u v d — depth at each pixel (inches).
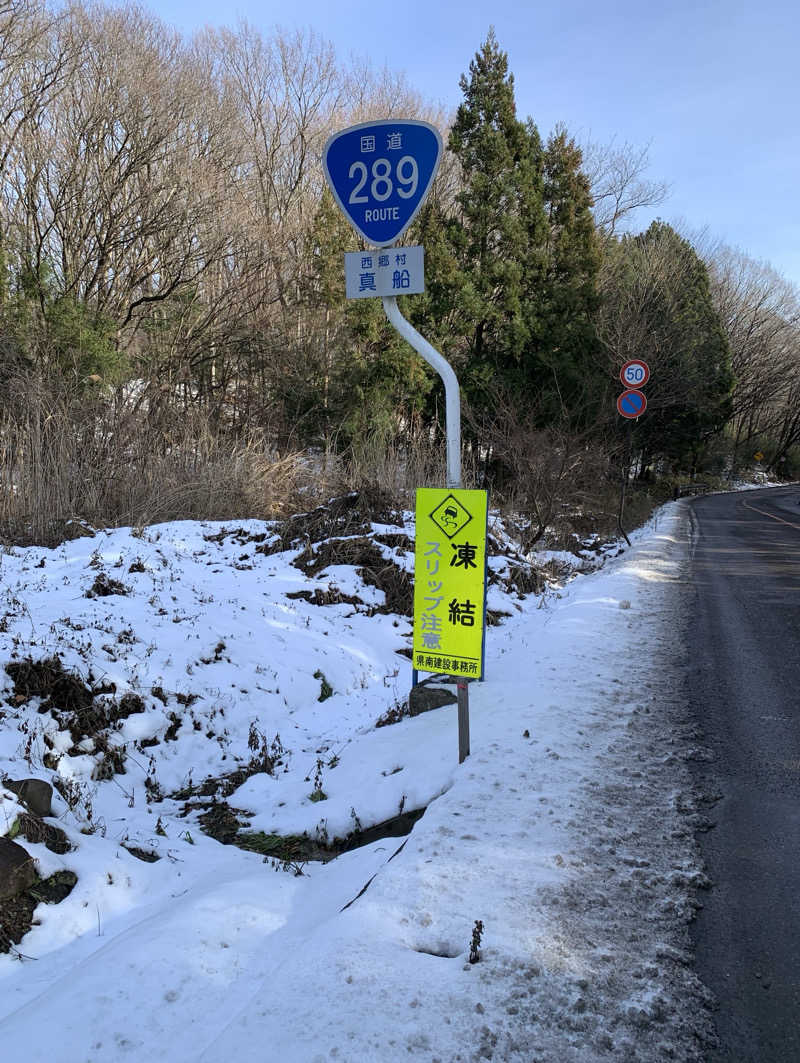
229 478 474.6
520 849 129.3
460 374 929.5
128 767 192.1
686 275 1579.7
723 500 1620.3
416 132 145.9
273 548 376.5
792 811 153.3
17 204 781.3
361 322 836.6
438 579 157.0
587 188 1113.4
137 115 789.2
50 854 130.0
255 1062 82.6
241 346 863.1
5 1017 99.5
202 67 1040.8
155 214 805.2
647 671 248.2
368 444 639.8
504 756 167.5
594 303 1069.8
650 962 104.6
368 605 337.7
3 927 115.8
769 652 280.5
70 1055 89.2
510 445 588.7
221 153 930.1
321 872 140.7
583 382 973.8
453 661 156.5
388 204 149.5
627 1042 89.1
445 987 94.0
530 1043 86.9
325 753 214.1
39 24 765.9
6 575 282.7
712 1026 94.0
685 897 121.3
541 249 1038.4
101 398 576.4
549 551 574.9
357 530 389.4
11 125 776.3
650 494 1470.2
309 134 1275.8
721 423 1808.6
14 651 203.3
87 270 808.9
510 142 982.4
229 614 285.6
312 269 940.0
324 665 273.1
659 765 172.9
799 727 201.3
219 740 216.7
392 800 162.7
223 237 847.7
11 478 393.7
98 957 108.9
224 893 125.0
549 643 277.1
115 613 254.1
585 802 149.4
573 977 98.3
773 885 126.5
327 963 98.1
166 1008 97.0
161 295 826.8
